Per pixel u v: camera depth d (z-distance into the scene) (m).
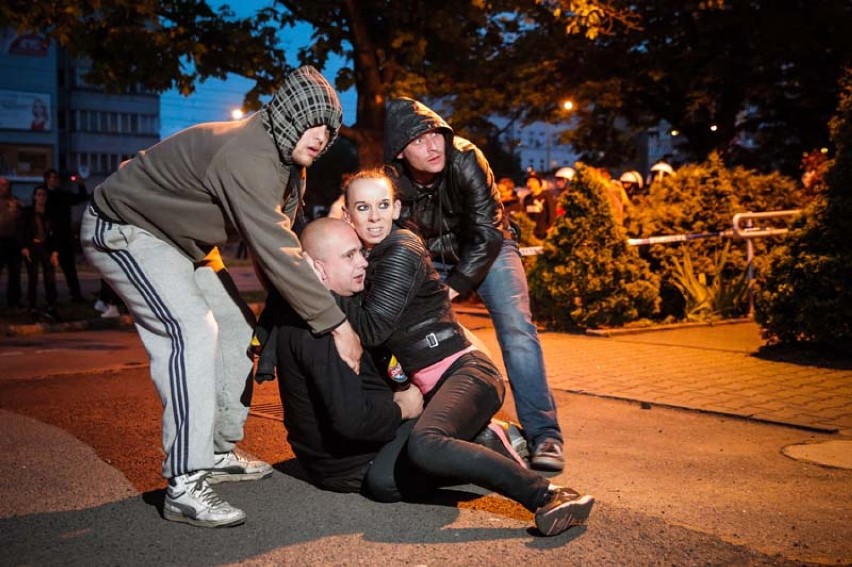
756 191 11.67
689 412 5.72
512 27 17.34
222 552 3.35
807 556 3.26
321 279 3.83
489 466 3.45
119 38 12.38
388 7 13.23
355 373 3.74
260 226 3.50
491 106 18.14
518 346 4.58
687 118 22.31
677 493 4.02
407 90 13.28
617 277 9.79
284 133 3.52
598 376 6.92
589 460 4.59
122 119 80.56
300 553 3.32
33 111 74.31
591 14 12.34
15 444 5.04
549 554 3.28
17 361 8.35
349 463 3.94
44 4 11.52
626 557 3.25
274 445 5.00
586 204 9.86
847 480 4.21
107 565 3.24
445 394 3.74
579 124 24.06
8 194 13.17
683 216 10.89
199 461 3.67
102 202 3.81
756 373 6.96
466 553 3.30
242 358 4.19
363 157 13.49
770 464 4.50
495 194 4.46
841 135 7.76
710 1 16.02
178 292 3.78
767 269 8.01
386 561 3.23
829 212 7.61
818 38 20.89
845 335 7.54
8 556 3.35
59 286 18.75
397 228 4.52
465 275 4.42
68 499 4.03
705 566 3.17
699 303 10.37
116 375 7.49
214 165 3.50
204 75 13.34
